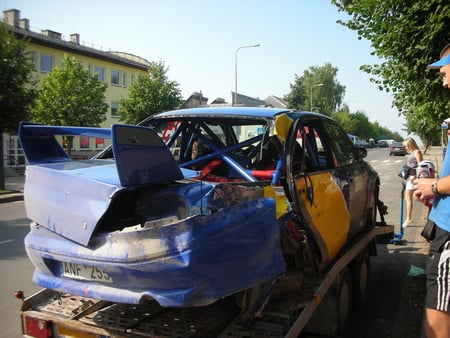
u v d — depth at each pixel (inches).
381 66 268.7
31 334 120.5
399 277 246.1
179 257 91.4
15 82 572.7
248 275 102.4
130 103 1014.4
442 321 102.0
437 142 3186.5
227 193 107.7
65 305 124.3
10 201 571.8
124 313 118.2
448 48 108.6
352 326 181.6
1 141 629.3
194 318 115.3
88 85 872.3
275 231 112.4
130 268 94.9
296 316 118.0
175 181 114.6
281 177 136.3
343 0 277.9
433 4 209.9
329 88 3609.7
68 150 830.5
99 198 102.4
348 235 184.7
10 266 258.8
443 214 102.7
